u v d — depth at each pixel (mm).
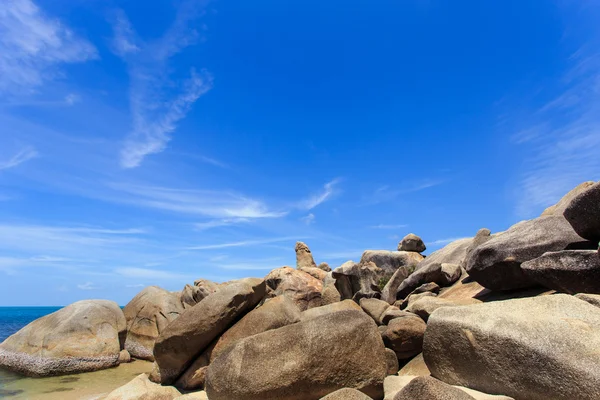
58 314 17438
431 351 7020
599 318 5672
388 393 6512
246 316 10094
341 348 6430
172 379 10344
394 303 16391
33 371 15062
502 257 9969
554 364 5215
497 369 5852
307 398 6293
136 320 19812
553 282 8211
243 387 6402
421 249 23719
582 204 7938
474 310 6699
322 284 25875
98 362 16281
